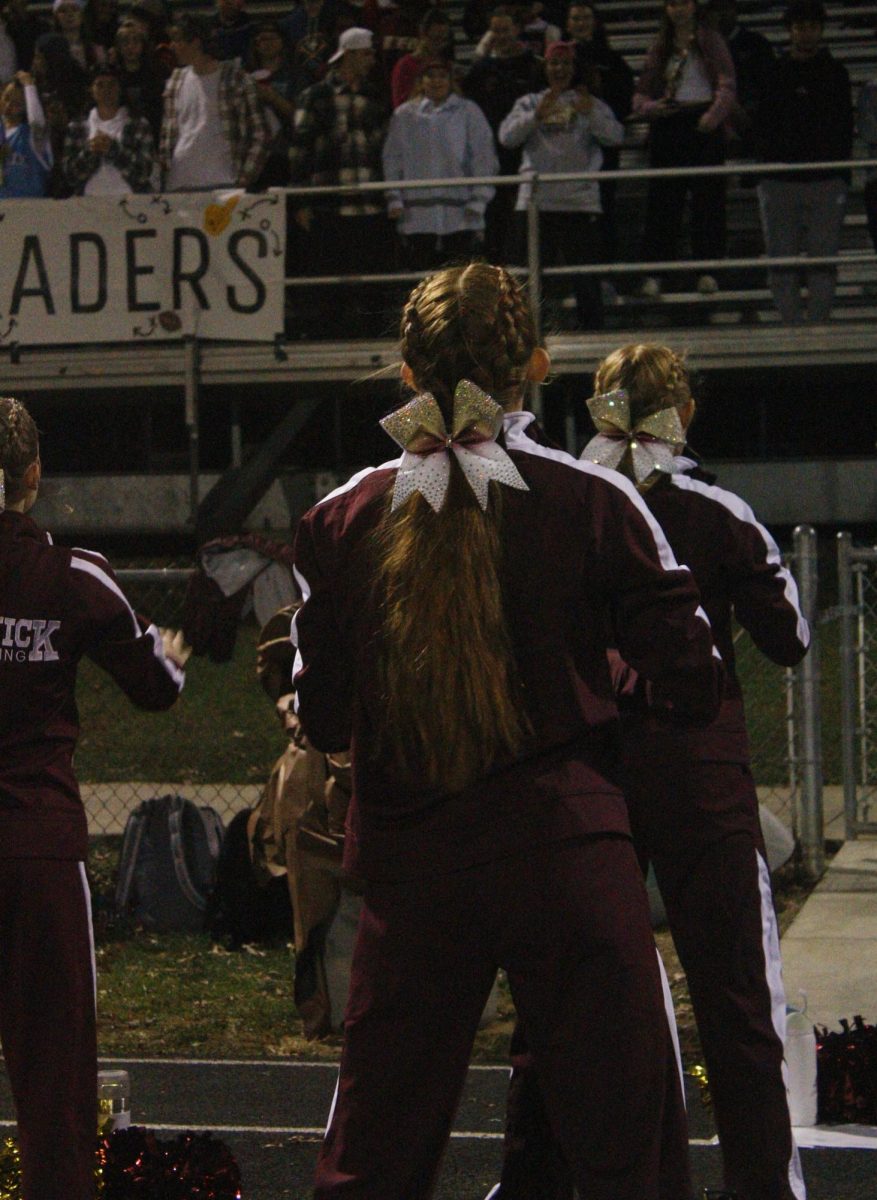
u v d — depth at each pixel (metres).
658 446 9.23
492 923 6.46
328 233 29.72
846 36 39.12
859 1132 11.93
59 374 31.23
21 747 8.36
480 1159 11.69
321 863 14.98
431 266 29.47
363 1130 6.59
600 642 6.75
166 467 37.62
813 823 19.55
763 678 28.61
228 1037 15.20
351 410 36.69
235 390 32.25
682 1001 15.46
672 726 8.99
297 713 7.23
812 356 30.55
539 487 6.62
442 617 6.45
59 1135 8.12
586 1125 6.39
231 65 29.30
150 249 29.11
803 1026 12.14
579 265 29.92
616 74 30.56
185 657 9.25
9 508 8.77
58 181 30.70
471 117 29.30
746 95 31.22
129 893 18.58
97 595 8.53
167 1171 9.72
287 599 20.53
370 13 31.52
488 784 6.49
